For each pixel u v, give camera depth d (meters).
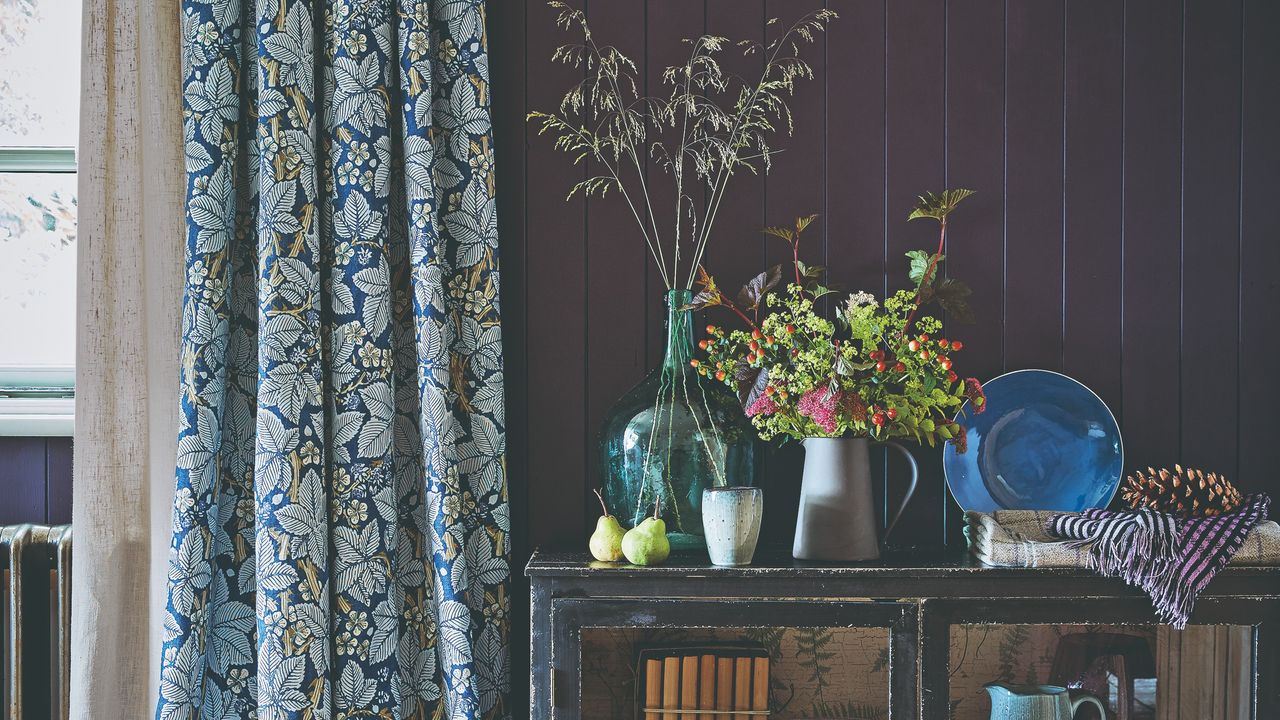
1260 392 1.54
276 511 1.31
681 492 1.36
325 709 1.31
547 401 1.53
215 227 1.36
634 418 1.38
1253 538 1.24
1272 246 1.54
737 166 1.54
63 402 1.55
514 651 1.52
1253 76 1.54
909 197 1.54
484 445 1.44
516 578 1.53
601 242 1.53
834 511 1.31
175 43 1.43
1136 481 1.52
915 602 1.24
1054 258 1.54
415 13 1.40
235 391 1.43
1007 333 1.54
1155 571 1.21
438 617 1.38
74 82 1.63
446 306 1.45
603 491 1.43
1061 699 1.30
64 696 1.42
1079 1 1.54
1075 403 1.51
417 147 1.39
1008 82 1.54
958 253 1.54
